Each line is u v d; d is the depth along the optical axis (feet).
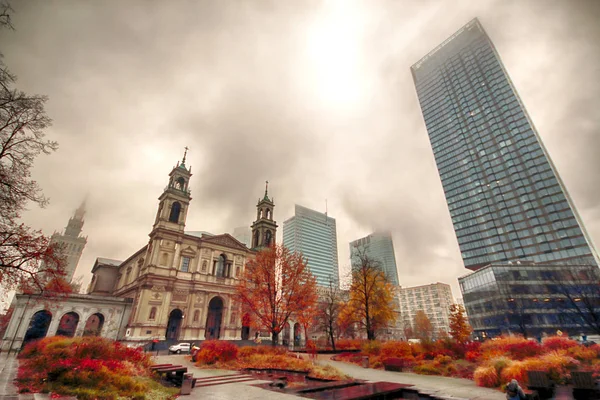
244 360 72.54
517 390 27.71
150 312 160.45
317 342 154.71
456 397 39.06
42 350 63.57
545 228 299.17
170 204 193.36
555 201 301.84
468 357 72.02
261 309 103.86
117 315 167.84
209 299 184.55
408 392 44.16
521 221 317.63
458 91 446.19
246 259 214.90
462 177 392.88
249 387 45.09
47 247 54.49
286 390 42.50
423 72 519.60
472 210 365.81
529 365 47.62
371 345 92.32
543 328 184.55
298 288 103.35
